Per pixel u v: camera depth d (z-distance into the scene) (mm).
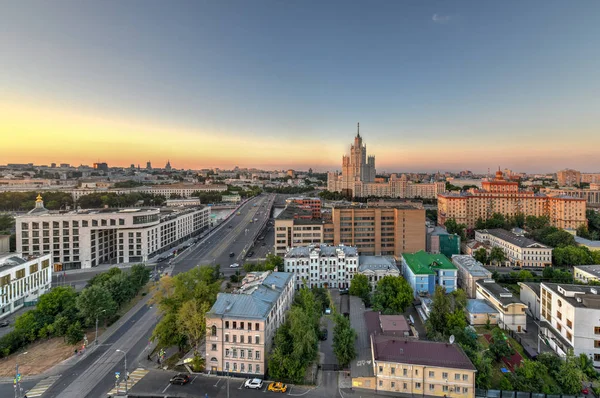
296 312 100625
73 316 116375
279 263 166375
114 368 96562
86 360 100562
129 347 108375
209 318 94625
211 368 95062
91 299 114500
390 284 137750
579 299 107750
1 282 130750
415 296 148625
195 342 106750
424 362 85875
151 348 107750
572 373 86875
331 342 113000
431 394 85000
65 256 191750
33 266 148625
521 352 107938
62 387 87188
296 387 88562
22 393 84562
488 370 86938
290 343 94750
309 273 166375
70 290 129000
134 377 92062
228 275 182625
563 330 109438
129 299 142500
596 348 101625
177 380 89000
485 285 142750
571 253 199875
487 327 123375
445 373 84250
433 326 111438
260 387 88125
